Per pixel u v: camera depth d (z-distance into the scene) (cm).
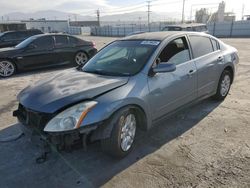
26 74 957
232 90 640
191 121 454
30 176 311
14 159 348
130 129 344
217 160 331
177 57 414
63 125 287
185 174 304
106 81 340
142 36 445
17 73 983
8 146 382
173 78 392
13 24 3119
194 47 456
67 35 1069
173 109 408
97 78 356
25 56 955
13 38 1460
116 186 288
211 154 346
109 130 310
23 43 1009
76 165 329
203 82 466
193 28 1703
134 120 349
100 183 294
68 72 413
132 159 339
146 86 352
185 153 350
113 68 385
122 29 5038
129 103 325
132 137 350
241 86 677
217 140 384
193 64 439
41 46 991
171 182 291
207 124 440
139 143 379
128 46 421
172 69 352
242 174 300
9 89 736
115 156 332
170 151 356
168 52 402
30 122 325
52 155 351
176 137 396
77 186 291
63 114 291
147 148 365
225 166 317
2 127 452
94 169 320
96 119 296
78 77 369
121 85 334
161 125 439
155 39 411
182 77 409
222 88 541
